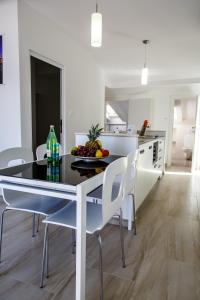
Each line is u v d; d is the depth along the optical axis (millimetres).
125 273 1583
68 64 3771
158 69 5477
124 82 6695
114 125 8336
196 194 3475
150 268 1644
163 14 2889
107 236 2105
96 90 5066
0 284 1459
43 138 4379
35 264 1671
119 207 1513
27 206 1617
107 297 1358
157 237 2102
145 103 6637
